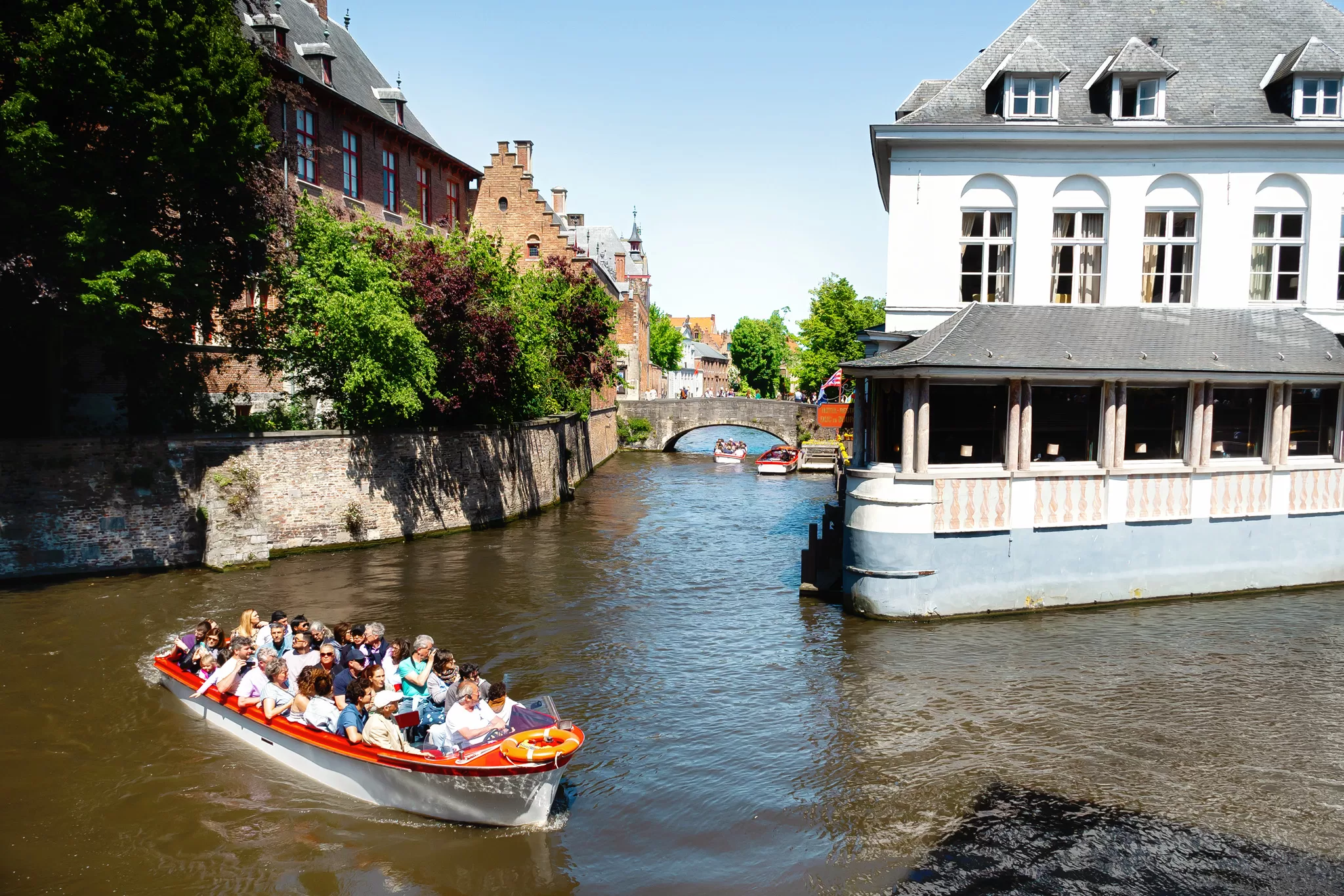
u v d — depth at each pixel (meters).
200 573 19.48
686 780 10.11
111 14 16.34
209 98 17.70
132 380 20.55
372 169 34.09
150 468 19.58
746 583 19.70
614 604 17.72
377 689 9.59
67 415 21.16
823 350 49.44
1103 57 18.31
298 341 21.75
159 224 19.05
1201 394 16.47
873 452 16.36
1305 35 18.73
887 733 11.27
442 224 40.78
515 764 8.56
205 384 23.33
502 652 14.59
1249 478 16.97
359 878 8.12
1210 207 17.23
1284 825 9.00
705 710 12.12
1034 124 16.88
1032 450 16.23
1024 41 16.83
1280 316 17.28
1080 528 16.14
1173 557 16.64
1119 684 12.73
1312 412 17.61
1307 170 17.22
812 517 30.27
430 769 8.80
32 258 16.31
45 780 9.88
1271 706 11.94
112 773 10.05
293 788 9.82
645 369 79.31
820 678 13.18
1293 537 17.33
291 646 11.48
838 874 8.20
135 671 13.23
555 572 20.67
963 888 7.96
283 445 21.59
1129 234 17.22
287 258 22.55
